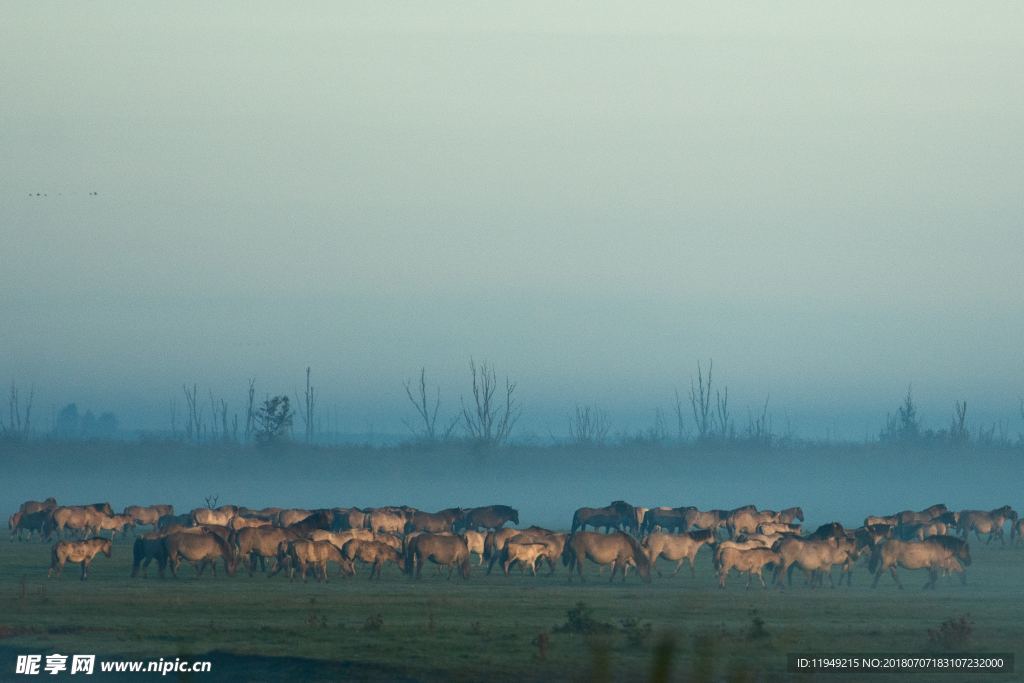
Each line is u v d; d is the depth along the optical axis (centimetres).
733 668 13100
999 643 14462
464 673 12800
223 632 14812
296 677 12812
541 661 13300
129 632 14862
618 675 12744
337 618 15962
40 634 14750
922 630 15212
